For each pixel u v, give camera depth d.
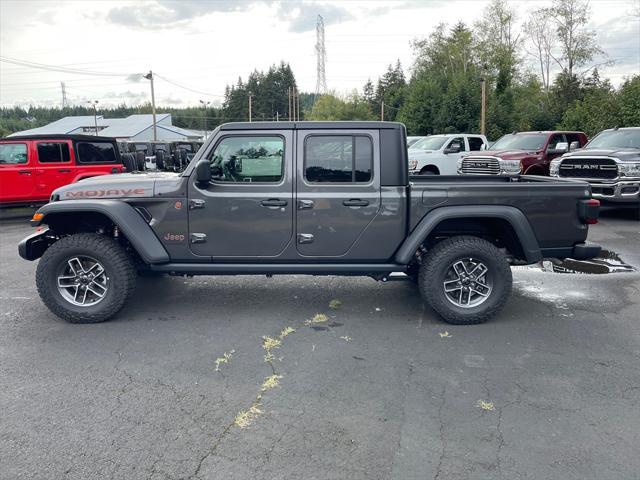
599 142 12.44
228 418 3.35
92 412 3.41
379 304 5.70
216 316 5.30
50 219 5.18
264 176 4.96
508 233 5.13
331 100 81.88
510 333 4.85
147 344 4.57
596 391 3.71
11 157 11.43
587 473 2.80
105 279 5.04
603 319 5.23
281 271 5.06
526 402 3.56
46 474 2.78
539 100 50.97
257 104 107.31
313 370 4.05
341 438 3.13
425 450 3.01
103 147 12.72
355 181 4.95
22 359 4.25
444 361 4.22
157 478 2.76
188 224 4.96
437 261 4.94
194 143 24.62
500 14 52.41
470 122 36.69
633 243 9.09
